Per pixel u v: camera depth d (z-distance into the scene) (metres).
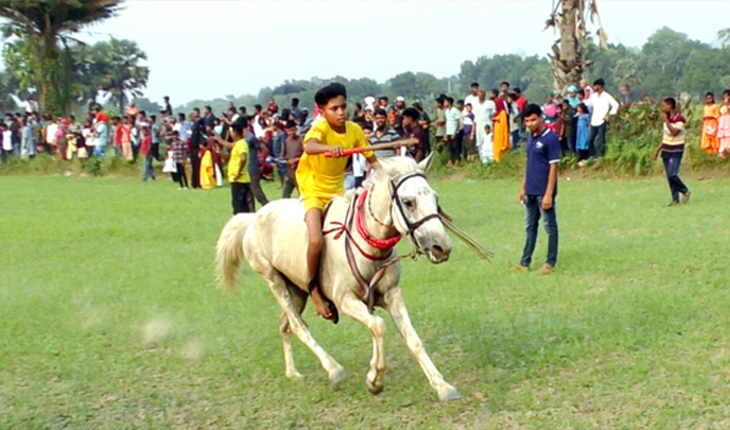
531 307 9.49
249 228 7.96
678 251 11.57
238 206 15.23
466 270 11.39
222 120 26.03
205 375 7.86
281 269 7.53
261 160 25.08
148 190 25.42
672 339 7.98
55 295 10.92
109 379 7.82
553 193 10.93
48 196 23.98
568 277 10.80
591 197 18.34
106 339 9.03
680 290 9.73
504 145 23.77
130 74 61.97
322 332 8.90
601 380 7.08
